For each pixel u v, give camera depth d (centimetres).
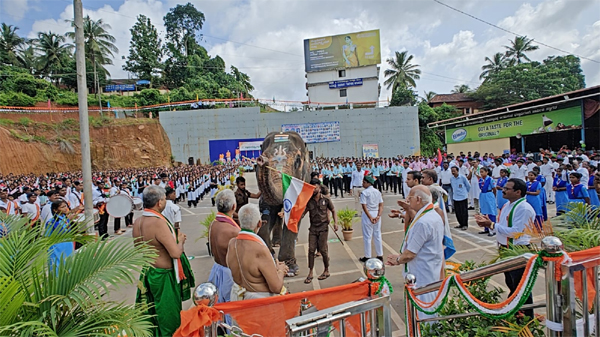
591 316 217
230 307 225
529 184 763
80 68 727
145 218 376
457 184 961
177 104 4184
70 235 333
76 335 222
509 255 360
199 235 1020
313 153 3947
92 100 4141
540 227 368
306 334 207
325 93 4594
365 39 4450
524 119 2217
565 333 189
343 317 219
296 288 578
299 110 4081
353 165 2012
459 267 421
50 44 4444
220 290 384
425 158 2294
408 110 3894
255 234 325
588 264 200
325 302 242
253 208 331
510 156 1928
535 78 3788
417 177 596
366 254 688
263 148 744
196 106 4169
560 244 190
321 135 3938
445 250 428
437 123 3034
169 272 374
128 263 262
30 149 3131
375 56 4434
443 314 339
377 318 234
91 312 245
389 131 3903
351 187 1900
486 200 905
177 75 5325
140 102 4444
